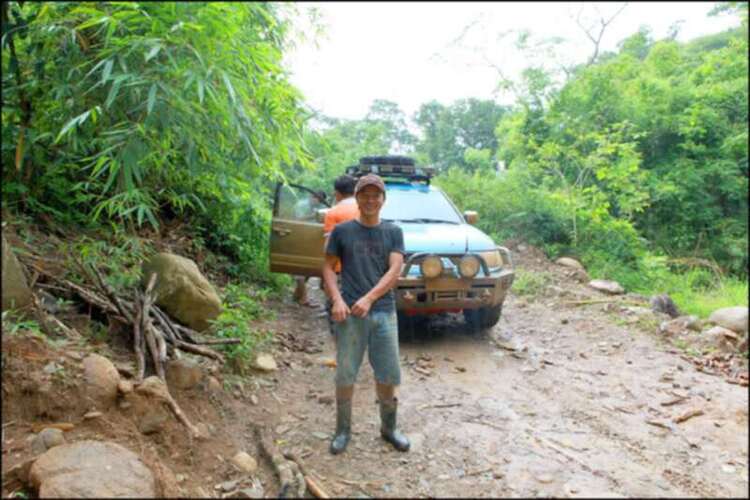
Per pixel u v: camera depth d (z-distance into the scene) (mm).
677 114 12586
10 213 4262
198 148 3895
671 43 14992
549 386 4348
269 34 3508
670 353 5238
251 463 2945
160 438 2844
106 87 3301
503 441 3398
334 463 3043
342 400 3160
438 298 4801
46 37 3184
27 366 2811
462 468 3057
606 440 3480
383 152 18312
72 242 4555
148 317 3674
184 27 2590
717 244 12102
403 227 5387
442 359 4855
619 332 5824
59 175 4855
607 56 17703
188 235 6422
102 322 3875
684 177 12172
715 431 3658
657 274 9430
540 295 7348
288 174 9102
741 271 11906
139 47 2762
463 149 31406
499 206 10641
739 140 12148
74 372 2893
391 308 3164
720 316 6047
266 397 3805
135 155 3268
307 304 6562
